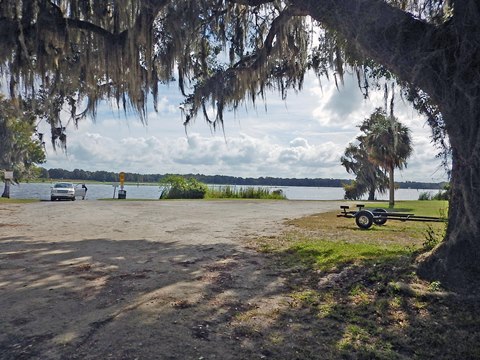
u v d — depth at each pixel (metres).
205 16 6.26
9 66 6.05
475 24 3.57
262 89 8.56
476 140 3.55
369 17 4.14
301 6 4.87
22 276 4.70
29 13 5.92
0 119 15.10
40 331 3.00
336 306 3.65
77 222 10.70
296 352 2.71
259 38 8.37
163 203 19.42
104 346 2.74
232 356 2.63
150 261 5.66
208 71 8.75
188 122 9.17
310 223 10.93
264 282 4.54
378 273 4.39
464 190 3.72
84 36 6.54
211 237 8.14
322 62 7.99
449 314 3.28
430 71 3.88
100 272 4.94
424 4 4.15
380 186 40.81
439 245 4.20
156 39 6.73
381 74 6.01
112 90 7.90
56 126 8.32
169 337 2.92
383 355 2.66
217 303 3.75
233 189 29.56
